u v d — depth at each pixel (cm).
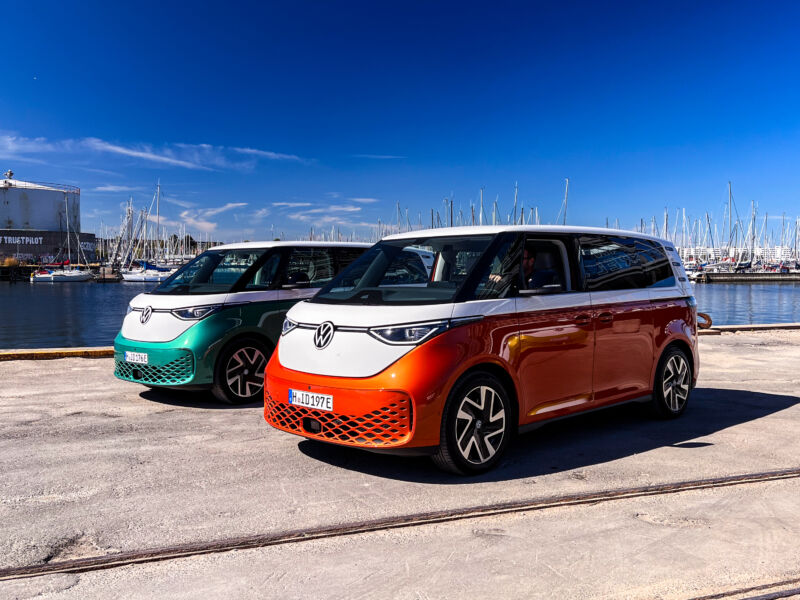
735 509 382
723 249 10306
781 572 304
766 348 1162
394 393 410
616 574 302
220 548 329
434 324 424
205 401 685
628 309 553
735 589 287
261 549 329
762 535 345
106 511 379
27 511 379
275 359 475
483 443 443
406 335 418
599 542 336
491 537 343
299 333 465
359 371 419
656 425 590
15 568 307
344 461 475
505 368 454
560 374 493
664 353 596
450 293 447
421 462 473
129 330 682
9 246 11944
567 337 496
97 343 2727
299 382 442
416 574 302
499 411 452
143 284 9331
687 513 376
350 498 399
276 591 287
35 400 688
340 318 445
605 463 473
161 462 472
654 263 606
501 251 479
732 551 326
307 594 284
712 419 615
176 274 741
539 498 397
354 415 416
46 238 12294
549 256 511
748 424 594
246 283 685
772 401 702
